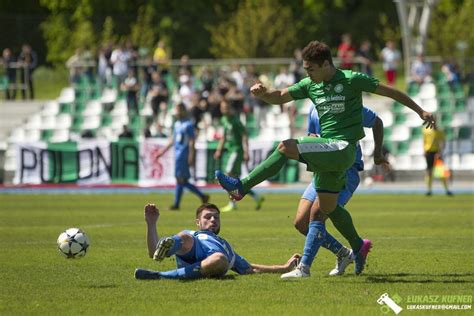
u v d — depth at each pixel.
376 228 41.41
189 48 129.25
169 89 95.06
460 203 57.53
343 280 25.23
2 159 89.69
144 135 80.69
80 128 92.06
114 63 94.12
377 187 74.31
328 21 131.50
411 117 87.81
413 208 53.62
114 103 93.44
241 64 95.00
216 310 20.88
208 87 88.44
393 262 29.23
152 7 130.38
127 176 77.62
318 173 24.61
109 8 133.50
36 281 25.45
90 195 66.88
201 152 77.25
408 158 82.81
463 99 89.00
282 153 24.12
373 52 132.00
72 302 22.03
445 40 123.69
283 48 124.69
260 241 36.34
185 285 24.27
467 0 126.44
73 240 25.92
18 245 34.97
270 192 69.31
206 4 135.50
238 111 86.31
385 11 136.00
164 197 64.88
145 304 21.66
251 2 129.75
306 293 23.06
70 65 98.12
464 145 85.50
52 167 78.19
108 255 31.55
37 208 54.47
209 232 25.77
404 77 113.44
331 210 24.98
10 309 21.20
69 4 134.75
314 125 27.39
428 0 95.00
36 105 99.50
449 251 32.34
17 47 126.56
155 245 25.03
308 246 25.77
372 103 95.50
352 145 24.39
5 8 142.88
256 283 24.56
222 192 70.50
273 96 25.36
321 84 24.67
